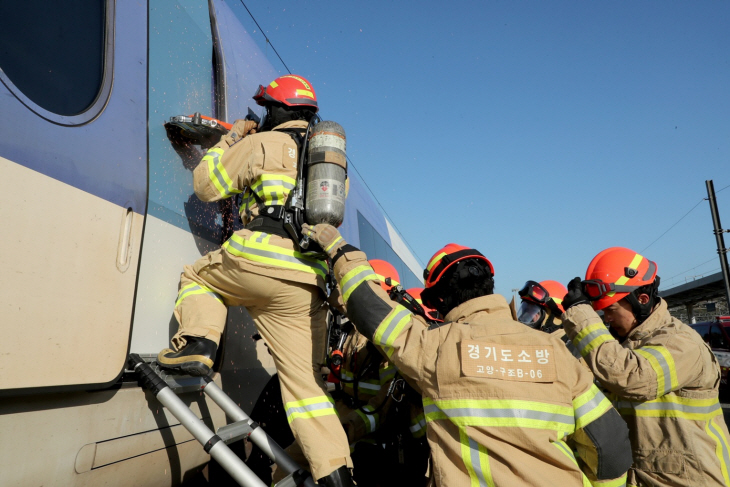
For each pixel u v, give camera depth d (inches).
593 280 90.4
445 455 59.1
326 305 83.7
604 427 59.6
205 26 99.0
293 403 75.4
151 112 76.0
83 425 53.7
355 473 103.4
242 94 109.6
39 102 51.1
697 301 1305.4
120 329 58.6
